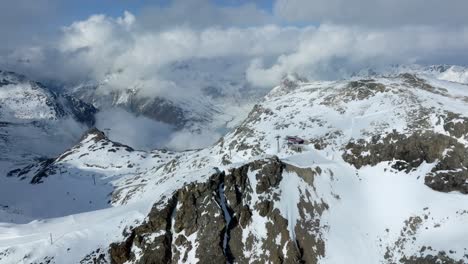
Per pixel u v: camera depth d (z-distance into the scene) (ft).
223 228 330.95
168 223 333.83
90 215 358.23
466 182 377.09
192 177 362.33
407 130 431.02
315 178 397.19
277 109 601.62
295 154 438.40
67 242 319.68
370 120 476.13
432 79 579.48
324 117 524.93
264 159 388.16
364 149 434.30
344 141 456.45
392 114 471.21
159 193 364.79
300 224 352.90
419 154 410.11
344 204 383.86
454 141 404.57
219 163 511.81
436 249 326.44
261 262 322.14
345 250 342.23
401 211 369.91
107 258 312.91
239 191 361.30
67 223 350.84
